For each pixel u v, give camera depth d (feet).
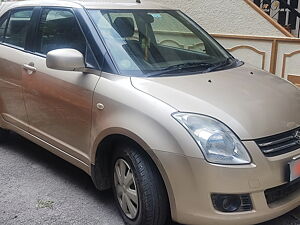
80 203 11.43
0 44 14.53
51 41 12.51
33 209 11.10
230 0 21.06
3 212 10.94
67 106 11.32
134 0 15.47
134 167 9.46
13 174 13.15
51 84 11.79
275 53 19.99
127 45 11.24
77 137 11.23
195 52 12.45
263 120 9.19
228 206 8.62
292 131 9.49
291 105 10.08
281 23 23.27
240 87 10.29
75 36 11.64
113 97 9.93
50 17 12.74
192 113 8.95
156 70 10.81
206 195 8.55
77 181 12.71
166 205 9.30
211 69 11.48
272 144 9.00
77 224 10.41
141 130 9.10
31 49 13.12
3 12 14.98
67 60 10.44
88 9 11.80
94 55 10.91
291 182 9.10
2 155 14.64
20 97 13.32
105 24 11.51
